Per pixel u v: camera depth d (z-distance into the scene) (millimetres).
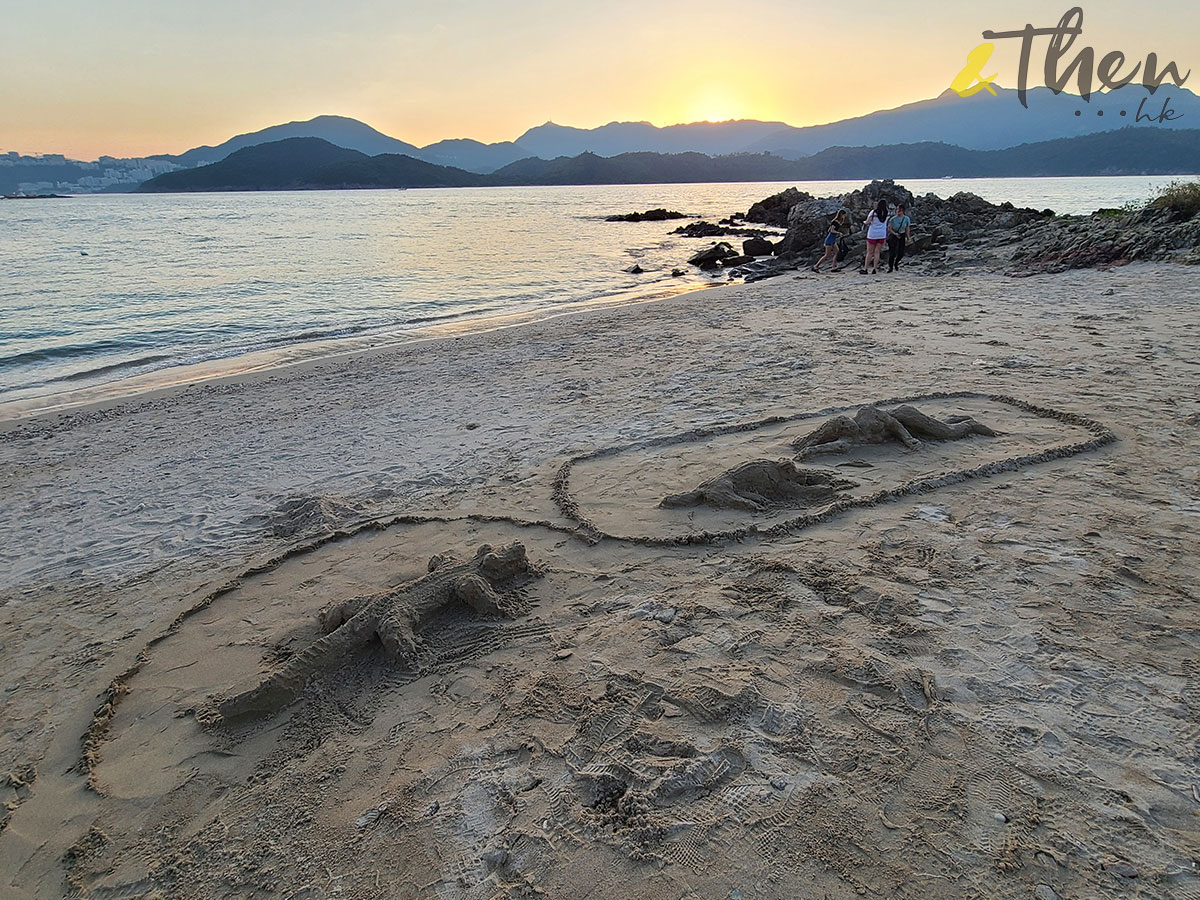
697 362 9531
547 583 4199
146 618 4340
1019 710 2863
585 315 14547
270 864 2521
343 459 6910
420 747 2992
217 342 14125
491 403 8414
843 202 28672
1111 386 6977
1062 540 4168
